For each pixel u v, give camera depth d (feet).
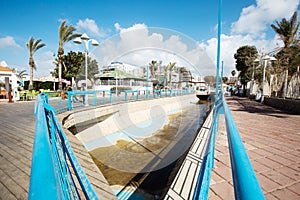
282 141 14.05
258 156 11.03
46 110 9.09
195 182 8.45
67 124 20.39
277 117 25.77
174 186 8.42
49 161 2.19
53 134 7.20
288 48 44.98
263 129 18.12
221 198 6.86
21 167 9.38
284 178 8.42
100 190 7.91
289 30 58.75
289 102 33.14
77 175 5.79
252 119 24.12
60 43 55.72
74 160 6.01
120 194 12.61
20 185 7.81
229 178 8.21
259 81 61.57
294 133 16.51
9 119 21.57
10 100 40.55
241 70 97.86
